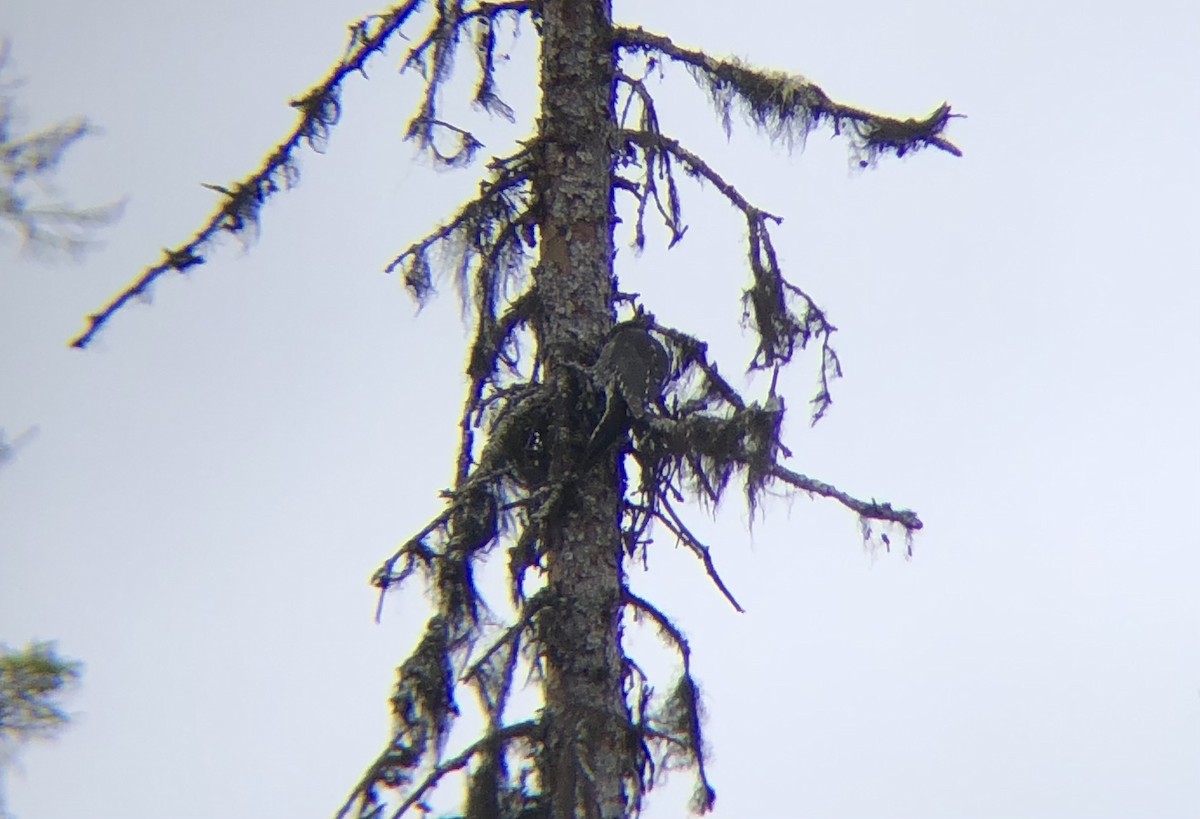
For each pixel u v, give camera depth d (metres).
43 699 18.12
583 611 22.14
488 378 23.84
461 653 21.94
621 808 21.56
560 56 24.17
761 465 21.38
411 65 23.94
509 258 24.09
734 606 22.53
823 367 23.45
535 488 22.64
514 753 21.55
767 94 23.42
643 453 22.41
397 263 24.08
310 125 23.36
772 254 23.41
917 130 23.09
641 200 23.84
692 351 22.33
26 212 19.48
